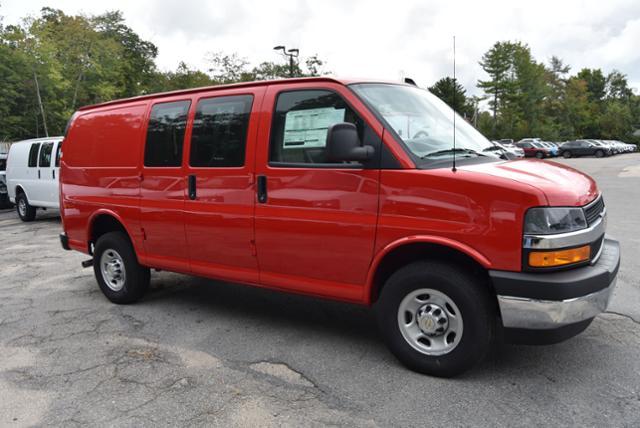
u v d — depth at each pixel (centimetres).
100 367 408
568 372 368
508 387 348
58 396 362
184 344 449
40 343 466
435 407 327
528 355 395
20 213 1365
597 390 341
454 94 461
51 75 3353
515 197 323
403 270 368
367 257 378
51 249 938
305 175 402
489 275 330
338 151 349
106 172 556
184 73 4456
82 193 586
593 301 326
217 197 457
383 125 373
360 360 402
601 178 2105
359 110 382
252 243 438
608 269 337
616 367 374
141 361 416
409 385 357
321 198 395
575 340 422
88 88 3847
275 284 435
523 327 327
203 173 466
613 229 906
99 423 325
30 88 3400
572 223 325
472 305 342
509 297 326
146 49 5547
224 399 349
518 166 377
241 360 411
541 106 7906
